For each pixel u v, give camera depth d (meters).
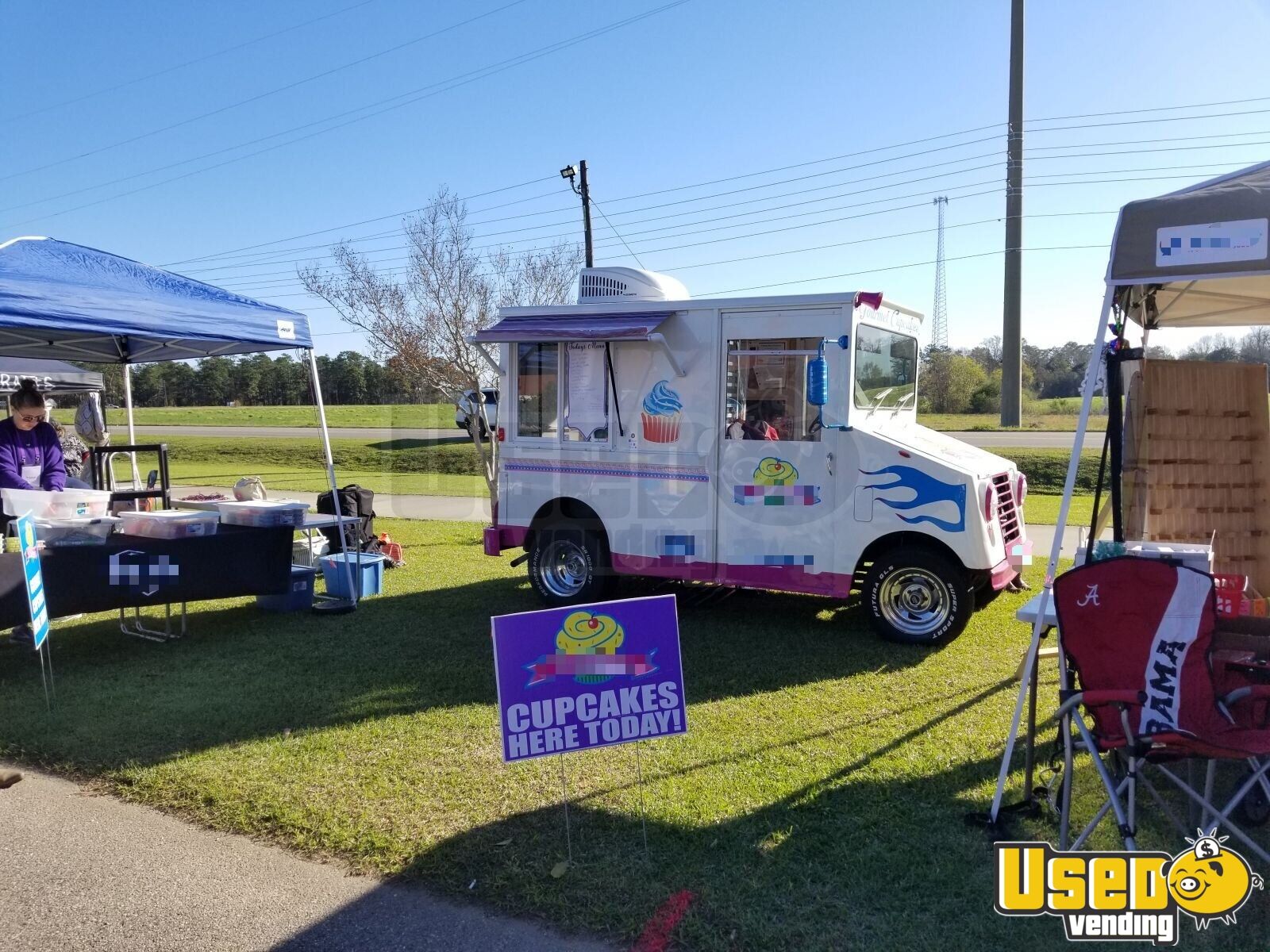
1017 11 21.77
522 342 6.83
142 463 24.03
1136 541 4.30
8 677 5.48
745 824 3.40
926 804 3.56
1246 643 3.50
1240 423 4.84
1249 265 2.79
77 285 5.39
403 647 6.02
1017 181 22.53
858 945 2.66
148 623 6.83
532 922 2.83
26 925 2.89
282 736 4.40
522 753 3.14
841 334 5.82
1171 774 3.11
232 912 2.93
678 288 6.91
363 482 18.19
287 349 7.09
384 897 3.00
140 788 3.85
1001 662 5.49
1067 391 31.39
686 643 6.02
